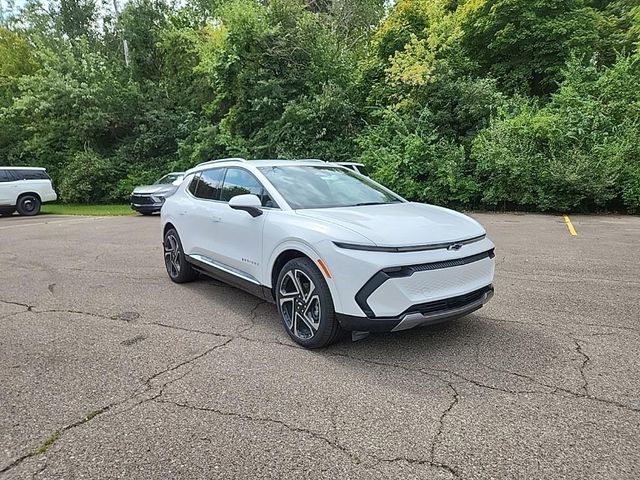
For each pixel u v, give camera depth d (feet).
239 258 15.07
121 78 82.53
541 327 13.69
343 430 8.50
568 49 56.29
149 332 13.94
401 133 53.67
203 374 10.94
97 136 80.69
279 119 62.44
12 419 9.05
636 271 20.61
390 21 62.34
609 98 47.47
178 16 84.23
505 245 27.73
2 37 96.43
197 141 72.02
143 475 7.30
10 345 12.98
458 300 11.68
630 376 10.44
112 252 28.84
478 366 11.10
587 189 43.57
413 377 10.59
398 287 10.69
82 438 8.36
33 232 40.42
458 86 53.72
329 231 11.69
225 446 8.05
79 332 14.03
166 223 20.58
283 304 13.12
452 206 52.03
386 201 15.55
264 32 62.03
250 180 15.65
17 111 80.33
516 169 45.32
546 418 8.77
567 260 23.16
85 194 77.36
